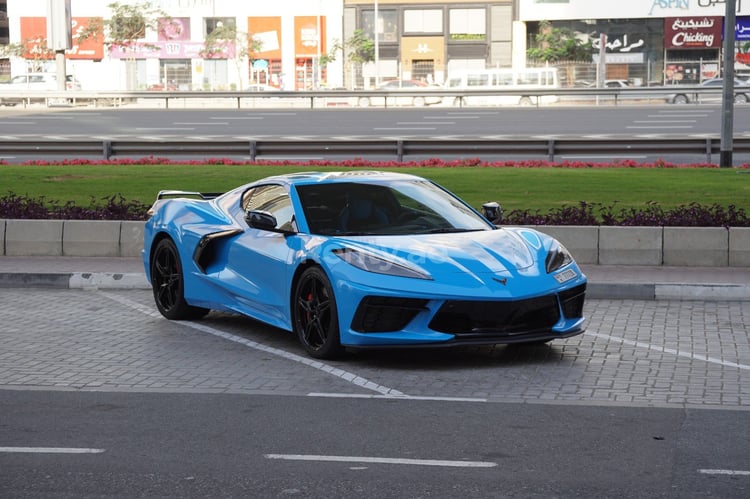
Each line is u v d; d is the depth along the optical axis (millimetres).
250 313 8398
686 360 7625
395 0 68375
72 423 5859
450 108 39281
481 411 6102
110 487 4680
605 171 18969
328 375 7141
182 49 68562
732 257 11531
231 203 9070
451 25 68500
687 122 31125
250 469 4941
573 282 7562
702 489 4602
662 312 9703
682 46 63281
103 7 68062
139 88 64125
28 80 56250
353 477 4801
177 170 19453
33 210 13602
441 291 7098
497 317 7191
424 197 8461
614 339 8438
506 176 18109
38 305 10281
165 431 5668
